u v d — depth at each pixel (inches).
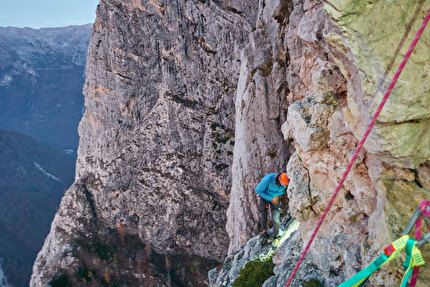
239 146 896.3
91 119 2603.3
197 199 2289.6
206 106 2252.7
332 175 225.0
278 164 850.1
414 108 143.2
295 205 244.8
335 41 161.0
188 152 2288.4
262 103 834.2
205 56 2193.7
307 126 226.1
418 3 134.6
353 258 198.7
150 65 2362.2
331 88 223.6
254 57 844.0
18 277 4426.7
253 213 874.1
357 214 213.3
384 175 179.5
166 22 2261.3
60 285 2281.0
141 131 2402.8
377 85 147.3
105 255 2378.2
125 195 2431.1
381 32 140.8
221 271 360.5
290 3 794.8
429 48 137.1
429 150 156.9
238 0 2100.1
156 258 2353.6
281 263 278.1
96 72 2488.9
